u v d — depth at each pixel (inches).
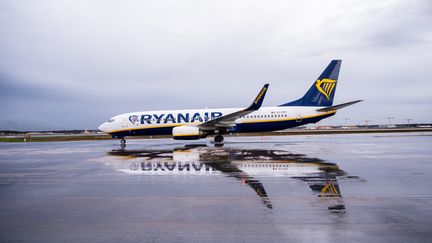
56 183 372.2
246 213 233.9
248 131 1107.3
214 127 1079.6
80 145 1277.1
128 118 1141.7
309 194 289.6
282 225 205.5
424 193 287.6
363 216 220.8
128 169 476.7
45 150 982.4
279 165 484.7
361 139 1304.1
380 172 408.8
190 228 204.1
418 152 679.7
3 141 2069.4
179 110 1160.2
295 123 1102.4
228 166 480.7
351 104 1050.7
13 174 451.2
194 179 377.7
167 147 964.6
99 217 232.4
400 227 197.6
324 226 201.9
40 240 188.9
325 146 889.5
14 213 246.7
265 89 987.3
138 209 251.6
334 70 1111.0
